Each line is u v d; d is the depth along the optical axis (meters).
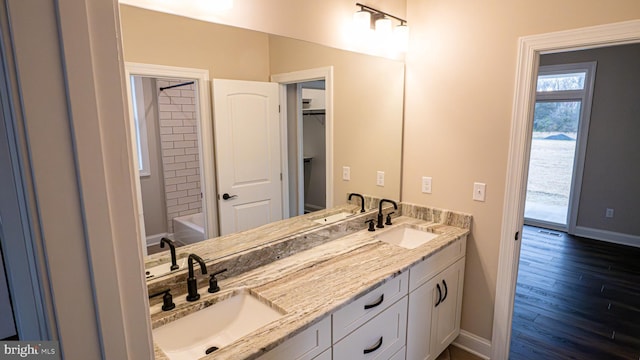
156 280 1.50
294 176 2.12
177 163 1.60
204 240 1.72
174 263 1.60
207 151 1.71
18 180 0.43
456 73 2.39
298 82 2.04
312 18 2.04
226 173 1.80
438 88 2.48
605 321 2.84
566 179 5.12
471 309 2.54
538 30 2.05
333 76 2.21
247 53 1.78
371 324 1.70
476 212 2.42
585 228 4.86
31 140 0.42
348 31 2.24
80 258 0.48
